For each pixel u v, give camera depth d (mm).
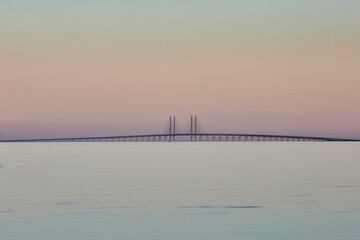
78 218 46688
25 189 70188
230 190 68875
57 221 45250
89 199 59344
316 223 44344
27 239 38500
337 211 50344
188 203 56219
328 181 82250
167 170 108062
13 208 52500
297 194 64188
